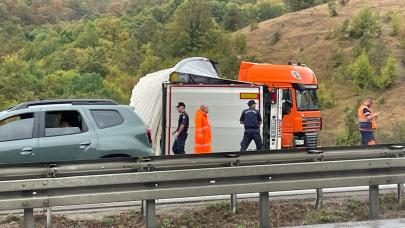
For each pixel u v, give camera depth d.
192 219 7.94
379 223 7.62
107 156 9.64
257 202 8.85
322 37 55.91
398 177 7.98
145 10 86.69
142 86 20.44
